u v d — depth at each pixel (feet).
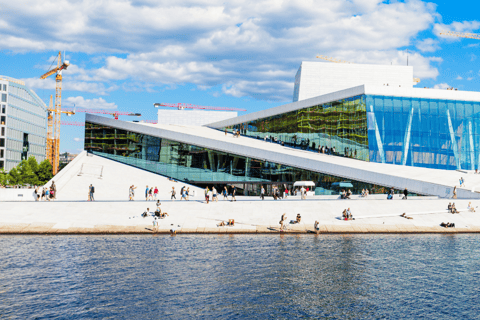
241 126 268.62
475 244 118.83
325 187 197.16
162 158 226.38
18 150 489.26
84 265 94.79
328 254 106.22
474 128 228.43
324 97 229.45
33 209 143.74
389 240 124.16
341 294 79.51
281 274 90.02
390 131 219.82
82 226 133.28
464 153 226.38
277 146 233.55
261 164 209.97
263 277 88.02
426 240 124.47
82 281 84.58
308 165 199.52
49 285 82.17
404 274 91.15
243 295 78.43
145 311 71.15
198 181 219.61
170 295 78.07
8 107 458.09
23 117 500.33
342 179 193.06
